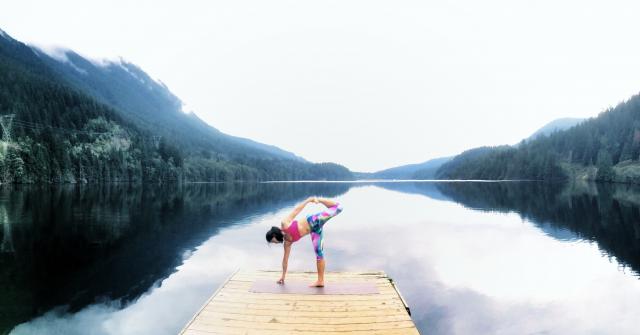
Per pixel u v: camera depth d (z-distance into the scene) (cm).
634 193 5444
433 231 2294
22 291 1149
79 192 5619
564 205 3762
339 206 847
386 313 708
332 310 722
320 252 847
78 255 1586
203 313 707
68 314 988
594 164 12938
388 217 3028
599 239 1961
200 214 3095
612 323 954
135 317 972
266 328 646
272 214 3136
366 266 1468
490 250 1741
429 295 1156
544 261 1542
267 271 995
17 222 2417
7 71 14475
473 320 971
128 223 2477
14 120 10088
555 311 1034
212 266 1454
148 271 1376
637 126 12706
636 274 1351
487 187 8744
